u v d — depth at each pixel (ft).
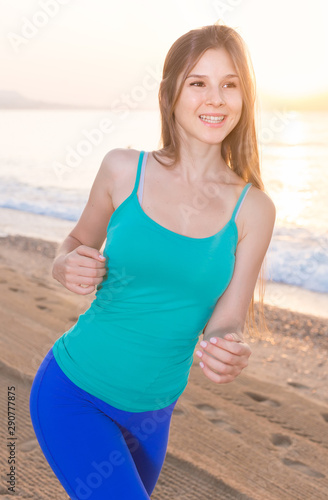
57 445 5.62
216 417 12.82
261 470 10.55
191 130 6.02
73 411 5.71
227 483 9.77
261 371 17.38
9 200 55.77
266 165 76.54
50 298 21.66
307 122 140.36
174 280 5.67
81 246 5.75
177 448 11.00
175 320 5.75
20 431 10.90
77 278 5.62
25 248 34.04
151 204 5.93
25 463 9.89
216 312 5.96
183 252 5.65
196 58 5.82
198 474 10.10
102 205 6.43
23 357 14.19
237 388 14.93
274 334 21.12
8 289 22.71
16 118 246.27
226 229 5.89
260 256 6.06
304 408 14.02
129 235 5.75
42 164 92.73
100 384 5.81
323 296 25.55
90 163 86.89
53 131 165.17
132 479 5.31
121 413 5.90
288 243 35.55
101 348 5.82
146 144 89.97
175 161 6.14
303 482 10.25
